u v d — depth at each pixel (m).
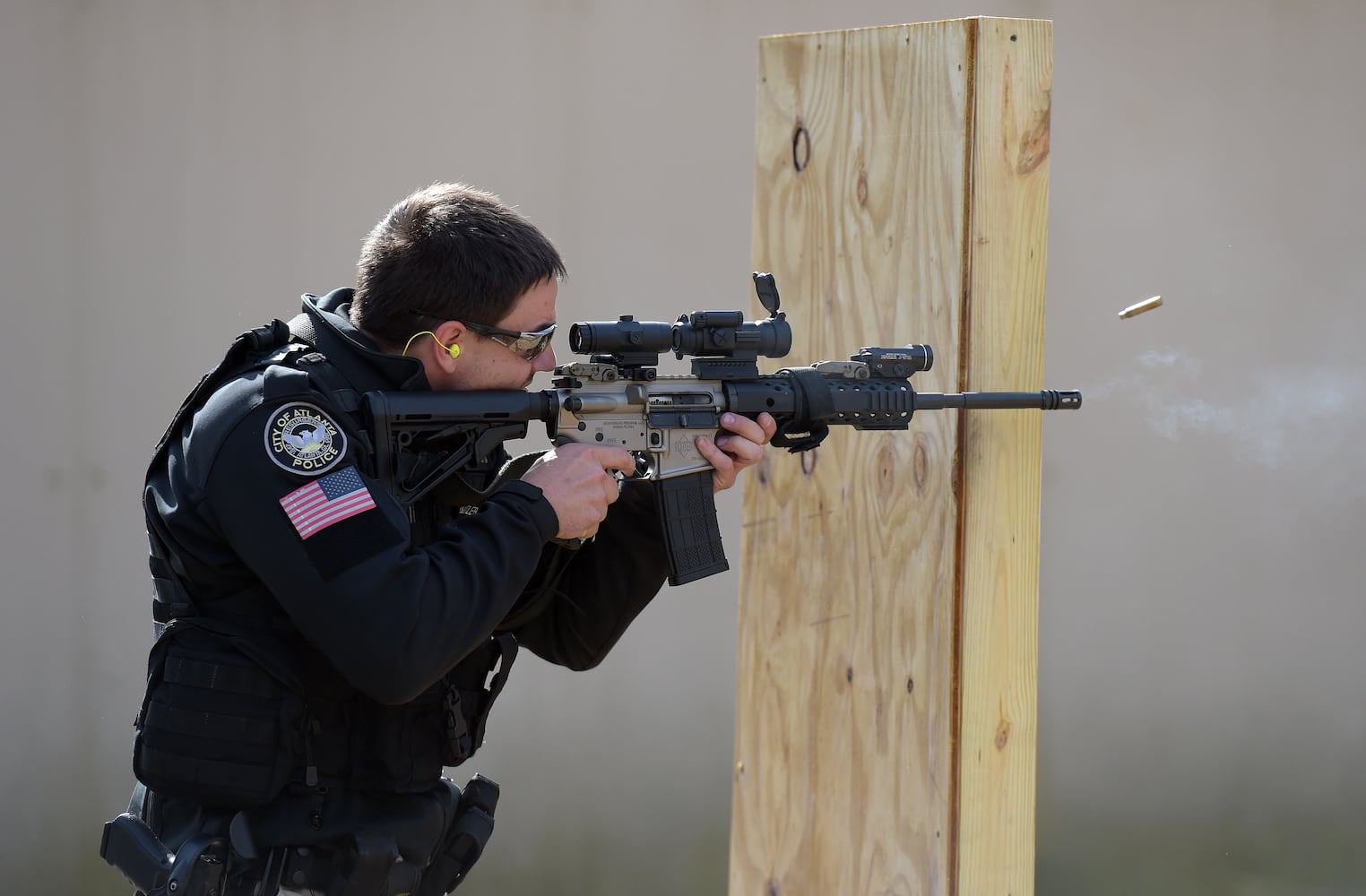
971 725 8.61
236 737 7.00
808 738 9.55
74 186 16.78
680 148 17.06
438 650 6.57
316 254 16.97
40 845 16.80
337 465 6.71
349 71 16.92
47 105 16.69
